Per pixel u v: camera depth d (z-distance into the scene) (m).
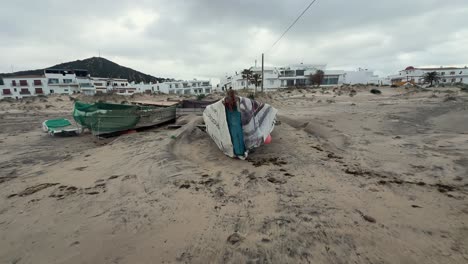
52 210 3.90
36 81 57.91
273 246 2.82
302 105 24.39
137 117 11.70
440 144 7.67
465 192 4.27
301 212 3.61
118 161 6.61
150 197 4.26
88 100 36.09
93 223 3.46
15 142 10.24
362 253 2.68
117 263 2.62
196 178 5.12
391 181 4.85
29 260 2.73
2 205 4.14
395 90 46.03
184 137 9.12
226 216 3.56
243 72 60.16
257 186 4.68
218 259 2.65
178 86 85.19
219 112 7.21
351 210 3.66
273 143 8.11
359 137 9.26
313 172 5.46
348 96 36.16
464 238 2.94
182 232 3.18
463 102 21.59
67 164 6.67
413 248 2.76
